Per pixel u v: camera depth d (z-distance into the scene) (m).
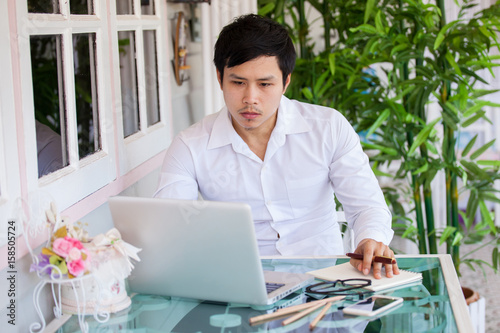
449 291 1.34
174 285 1.36
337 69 2.95
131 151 2.10
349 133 1.83
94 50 1.85
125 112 2.17
